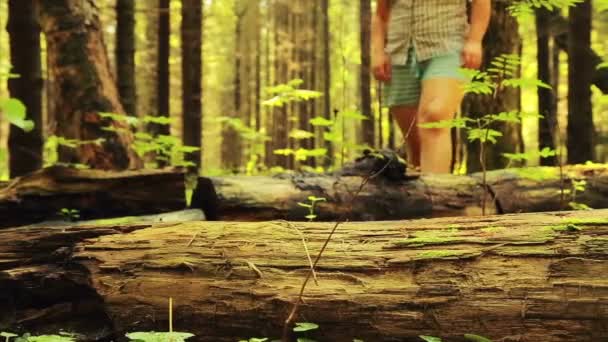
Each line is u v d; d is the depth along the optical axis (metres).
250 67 24.45
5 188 3.74
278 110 18.91
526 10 3.86
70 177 3.77
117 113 6.26
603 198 4.05
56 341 2.31
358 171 4.03
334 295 2.44
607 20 14.36
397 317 2.37
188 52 8.91
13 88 5.77
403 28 5.07
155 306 2.58
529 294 2.30
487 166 7.62
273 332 2.48
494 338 2.29
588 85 7.28
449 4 4.92
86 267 2.73
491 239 2.51
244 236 2.74
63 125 6.12
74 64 6.09
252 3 23.09
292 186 3.88
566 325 2.24
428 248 2.53
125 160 6.17
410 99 5.21
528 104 17.67
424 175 4.10
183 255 2.68
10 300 2.88
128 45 7.88
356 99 20.05
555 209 4.04
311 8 21.12
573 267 2.33
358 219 3.89
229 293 2.54
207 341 2.55
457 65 4.88
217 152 29.30
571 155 7.42
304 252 2.62
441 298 2.36
